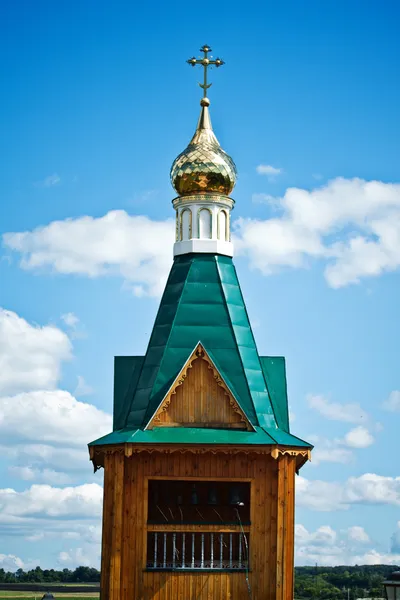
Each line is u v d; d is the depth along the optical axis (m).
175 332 48.41
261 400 47.78
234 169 51.34
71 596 85.06
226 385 47.00
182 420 46.97
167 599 46.31
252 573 46.53
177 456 46.94
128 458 46.88
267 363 49.97
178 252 50.44
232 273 50.19
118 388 50.12
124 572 46.34
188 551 48.53
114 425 49.38
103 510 47.12
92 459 47.53
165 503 49.09
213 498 48.84
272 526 46.69
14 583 94.12
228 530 46.72
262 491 46.88
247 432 46.69
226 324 48.62
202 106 52.47
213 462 46.94
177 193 51.38
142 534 46.56
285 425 48.72
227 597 46.38
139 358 50.66
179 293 49.34
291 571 46.44
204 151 50.78
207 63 52.69
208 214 50.59
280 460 46.78
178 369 47.62
